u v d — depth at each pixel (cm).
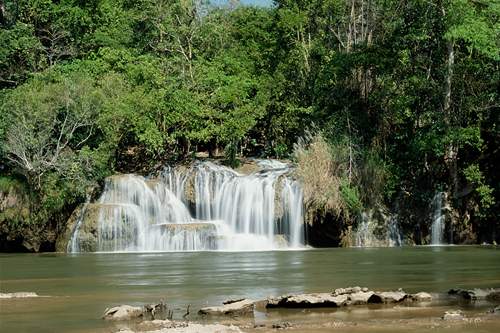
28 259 2891
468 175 3766
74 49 5034
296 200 3591
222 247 3453
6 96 4222
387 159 4009
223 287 1482
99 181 3897
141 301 1261
